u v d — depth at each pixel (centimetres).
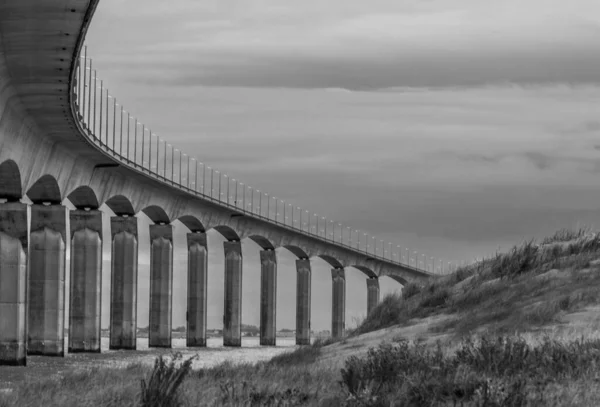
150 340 12156
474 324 3500
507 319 3384
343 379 2497
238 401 2303
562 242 4703
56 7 4788
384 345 3138
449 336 3406
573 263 4206
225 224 14300
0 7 4788
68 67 5669
